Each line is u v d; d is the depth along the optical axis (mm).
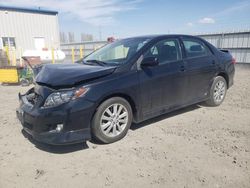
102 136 3469
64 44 28859
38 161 3119
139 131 4016
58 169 2924
